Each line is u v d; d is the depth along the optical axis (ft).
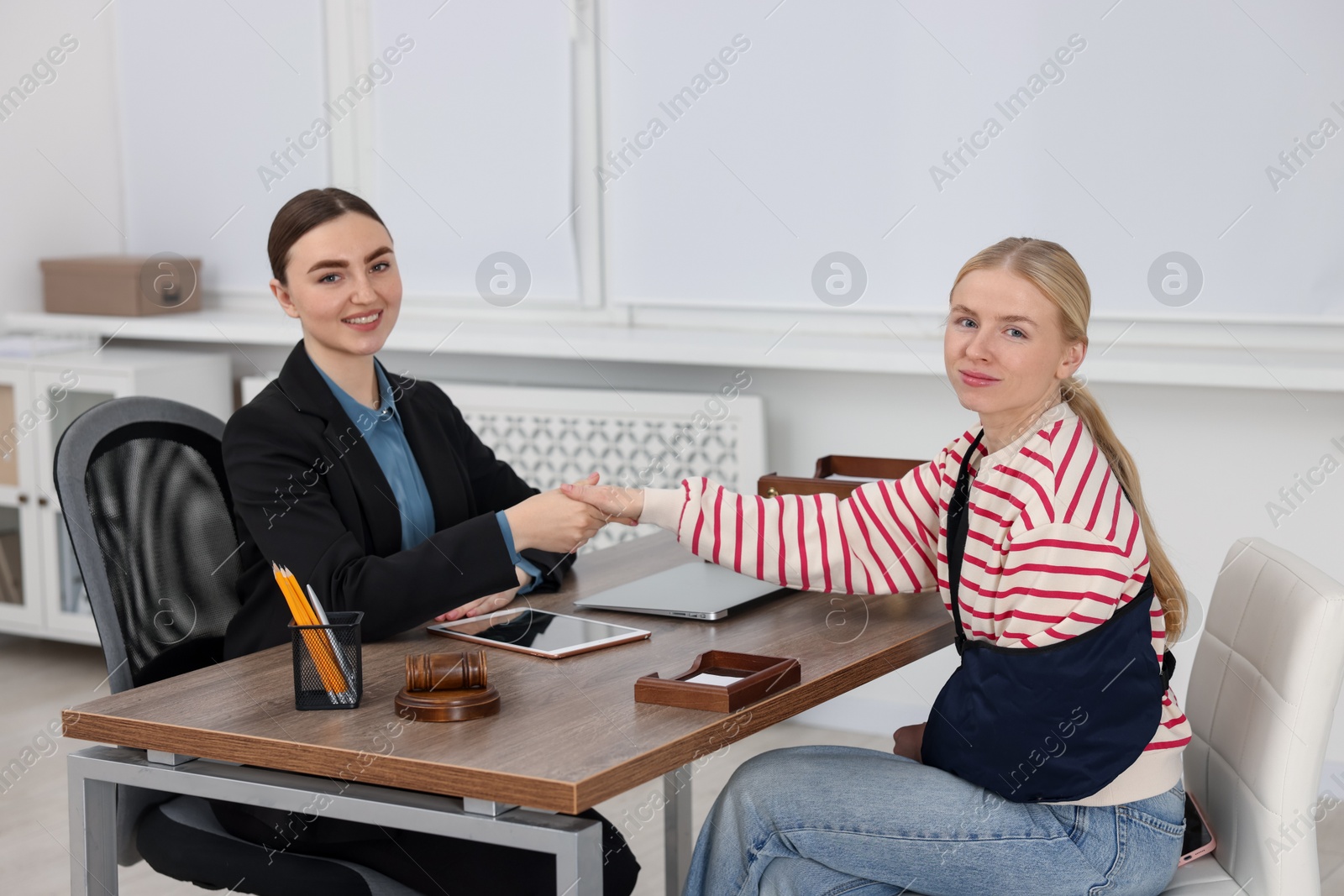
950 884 4.31
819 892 4.35
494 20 10.62
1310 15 8.12
